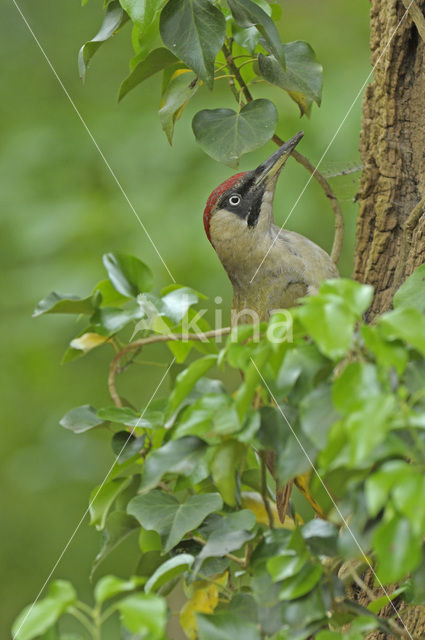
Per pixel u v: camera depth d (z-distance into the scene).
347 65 10.71
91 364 11.30
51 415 11.18
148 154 10.84
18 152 11.39
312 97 5.51
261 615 3.81
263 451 4.40
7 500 10.98
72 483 11.14
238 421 3.57
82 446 11.31
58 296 5.50
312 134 9.78
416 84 5.53
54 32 12.12
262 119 5.23
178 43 4.79
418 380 3.22
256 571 3.92
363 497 3.28
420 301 4.38
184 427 3.97
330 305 3.01
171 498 4.56
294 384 3.55
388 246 5.70
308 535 3.88
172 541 4.40
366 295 3.06
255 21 4.89
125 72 11.84
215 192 7.42
